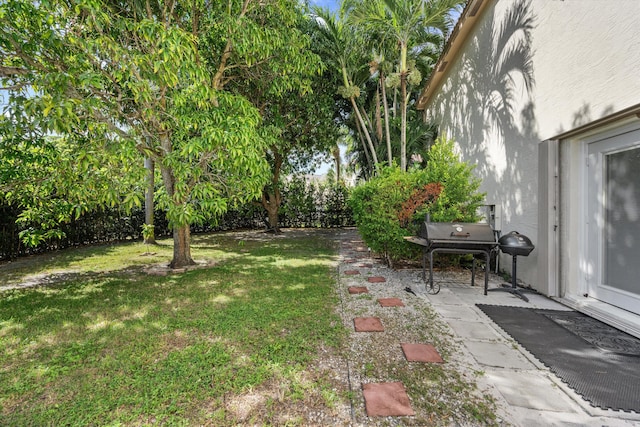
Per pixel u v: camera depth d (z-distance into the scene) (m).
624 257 3.38
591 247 3.79
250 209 13.72
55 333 3.20
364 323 3.33
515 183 5.08
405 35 8.67
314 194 15.26
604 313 3.35
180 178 4.56
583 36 3.61
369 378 2.33
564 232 4.06
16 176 4.58
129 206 4.32
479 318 3.46
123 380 2.32
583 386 2.18
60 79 3.37
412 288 4.66
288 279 5.22
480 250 4.34
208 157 4.69
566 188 4.03
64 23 3.82
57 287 5.00
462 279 5.22
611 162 3.54
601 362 2.49
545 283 4.20
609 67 3.26
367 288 4.68
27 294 4.62
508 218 5.30
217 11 5.52
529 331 3.09
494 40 5.80
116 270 6.27
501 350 2.72
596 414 1.90
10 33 3.49
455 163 5.62
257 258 7.24
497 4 5.68
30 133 4.24
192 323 3.37
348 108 12.96
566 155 4.02
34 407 2.04
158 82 4.19
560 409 1.96
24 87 3.95
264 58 6.09
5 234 7.35
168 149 5.44
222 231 14.20
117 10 5.12
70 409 2.01
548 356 2.60
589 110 3.54
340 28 9.60
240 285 4.88
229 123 4.39
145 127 5.06
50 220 5.14
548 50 4.26
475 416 1.90
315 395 2.13
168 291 4.62
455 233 4.32
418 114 13.52
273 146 10.10
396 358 2.61
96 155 3.97
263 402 2.06
